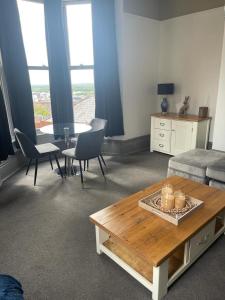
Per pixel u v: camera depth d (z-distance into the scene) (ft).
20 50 11.66
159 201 6.17
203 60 13.24
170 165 9.79
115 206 6.22
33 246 6.57
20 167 12.61
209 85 13.30
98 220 5.61
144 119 15.48
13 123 12.14
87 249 6.42
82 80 14.06
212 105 13.39
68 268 5.78
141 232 5.14
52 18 12.23
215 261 5.90
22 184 10.62
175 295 4.99
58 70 13.01
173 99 15.24
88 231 7.22
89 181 10.86
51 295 5.08
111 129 14.03
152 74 15.17
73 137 13.12
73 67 13.80
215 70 12.88
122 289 5.18
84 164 12.19
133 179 11.02
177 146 13.71
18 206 8.72
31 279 5.48
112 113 13.88
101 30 12.66
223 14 11.94
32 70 12.85
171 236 4.99
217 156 9.63
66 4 12.88
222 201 6.34
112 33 12.84
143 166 12.66
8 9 10.97
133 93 14.40
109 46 12.94
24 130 12.56
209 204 6.20
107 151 14.94
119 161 13.50
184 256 5.41
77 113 14.62
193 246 5.47
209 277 5.42
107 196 9.43
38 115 13.67
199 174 8.90
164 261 4.55
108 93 13.55
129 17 12.99
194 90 14.03
